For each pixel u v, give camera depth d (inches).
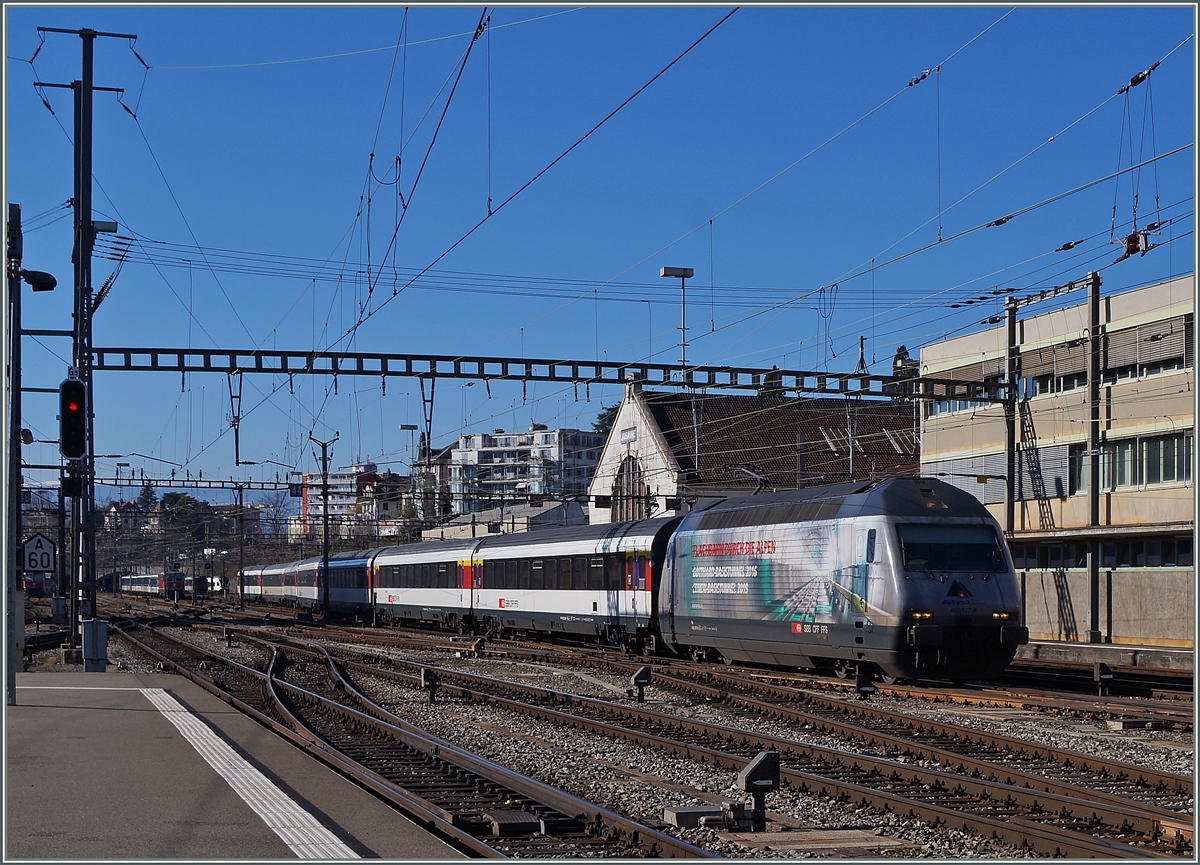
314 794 439.2
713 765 574.2
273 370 1133.7
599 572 1400.1
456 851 353.4
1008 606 879.7
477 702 883.4
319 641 1785.2
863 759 544.1
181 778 466.6
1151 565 1400.1
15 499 891.4
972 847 397.4
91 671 1096.2
